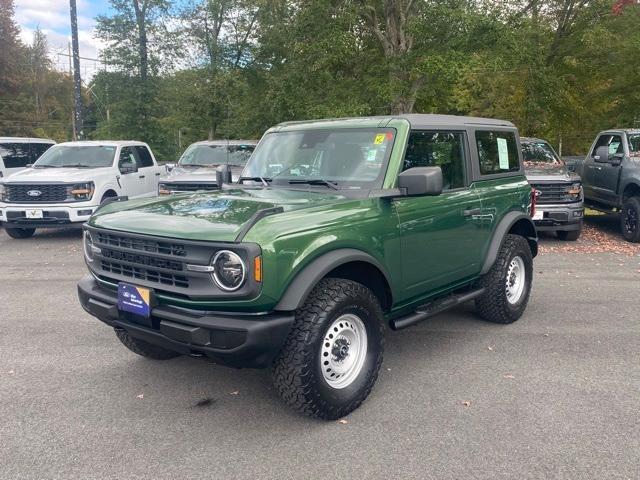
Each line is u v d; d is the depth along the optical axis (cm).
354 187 443
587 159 1366
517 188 608
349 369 404
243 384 462
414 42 1466
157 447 364
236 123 2030
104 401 430
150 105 2206
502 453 353
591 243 1127
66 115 5997
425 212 467
